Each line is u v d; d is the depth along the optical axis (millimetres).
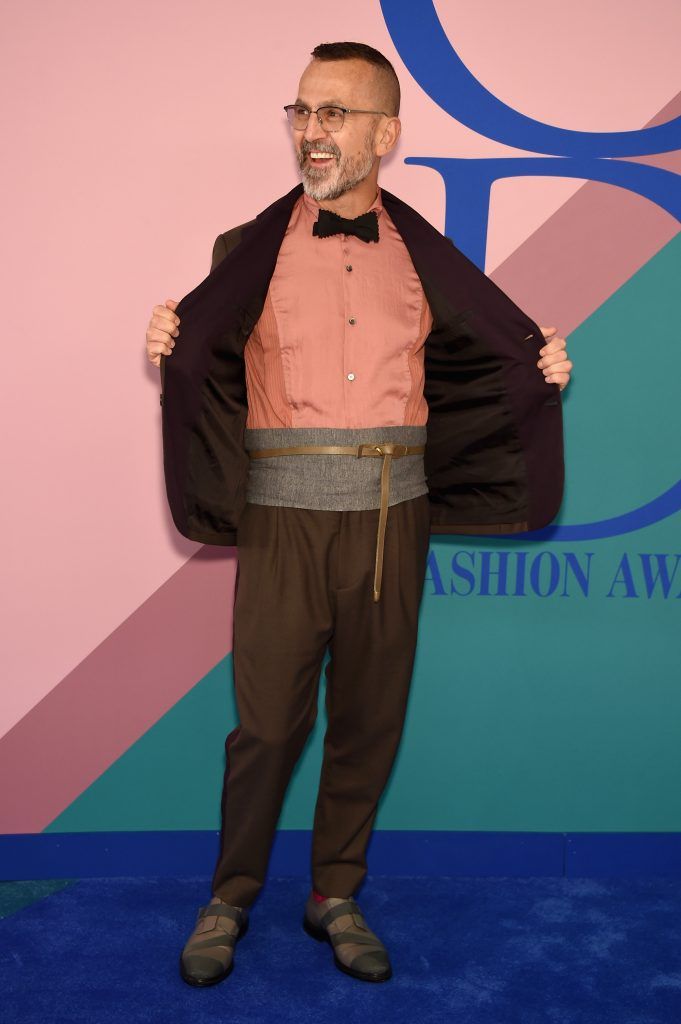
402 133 2266
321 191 1859
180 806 2406
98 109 2211
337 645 1979
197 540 1988
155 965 2020
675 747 2465
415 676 2422
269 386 1910
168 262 2260
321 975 2012
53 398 2275
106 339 2270
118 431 2297
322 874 2121
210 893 2324
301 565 1900
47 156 2211
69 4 2184
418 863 2439
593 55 2268
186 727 2387
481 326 1946
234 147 2242
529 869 2449
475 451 2064
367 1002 1922
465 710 2434
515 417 2008
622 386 2357
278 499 1907
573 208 2301
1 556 2305
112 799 2393
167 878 2391
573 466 2379
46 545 2314
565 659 2432
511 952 2104
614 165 2295
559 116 2279
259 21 2217
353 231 1897
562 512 2393
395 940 2141
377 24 2232
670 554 2414
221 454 1917
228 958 1987
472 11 2242
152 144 2230
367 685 1999
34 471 2291
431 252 1962
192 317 1859
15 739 2354
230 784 1994
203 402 1889
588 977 2020
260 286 1869
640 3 2262
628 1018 1892
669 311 2340
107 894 2307
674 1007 1928
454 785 2447
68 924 2164
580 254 2314
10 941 2088
